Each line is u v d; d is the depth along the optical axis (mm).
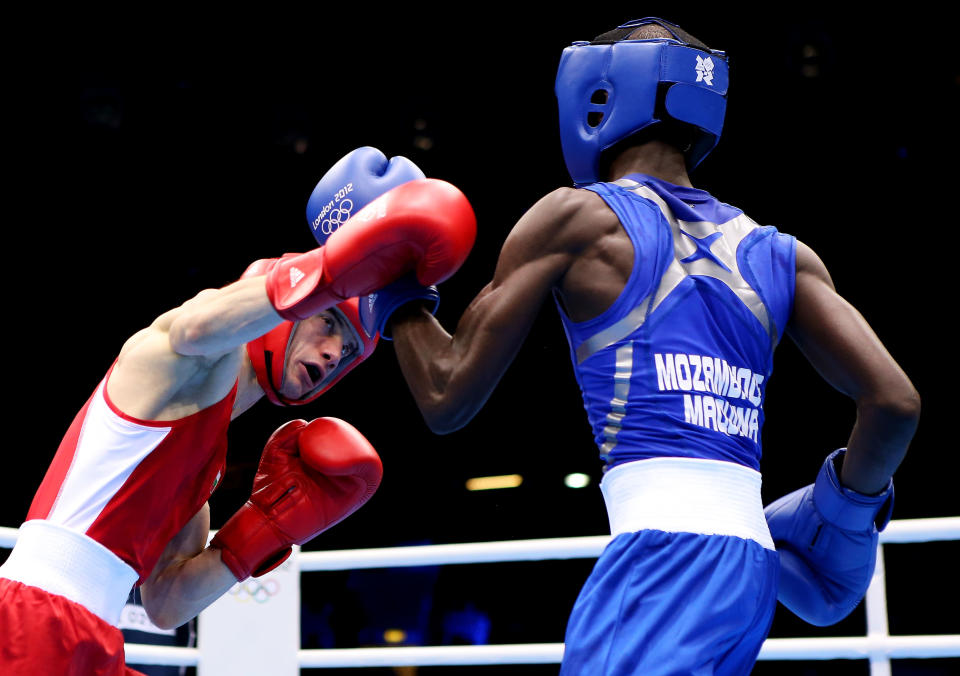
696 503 1912
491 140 8695
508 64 8523
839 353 2076
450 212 2053
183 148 8711
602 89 2172
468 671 8031
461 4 8336
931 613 7059
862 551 2236
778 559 2006
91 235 8828
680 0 8141
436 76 8617
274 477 2580
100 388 2279
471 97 8641
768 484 8266
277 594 3635
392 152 8758
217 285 8922
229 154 8773
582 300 2018
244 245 8914
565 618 7824
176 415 2227
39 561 2113
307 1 8289
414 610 7953
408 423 8820
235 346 2162
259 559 2527
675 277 2010
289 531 2533
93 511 2160
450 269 2074
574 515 8469
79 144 8555
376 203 2094
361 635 7742
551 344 8711
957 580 7090
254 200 8852
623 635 1845
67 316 8828
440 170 8773
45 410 8719
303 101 8711
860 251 8531
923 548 7176
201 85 8594
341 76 8656
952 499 8000
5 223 8688
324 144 8766
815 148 8406
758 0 8023
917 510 8062
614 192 2057
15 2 7949
